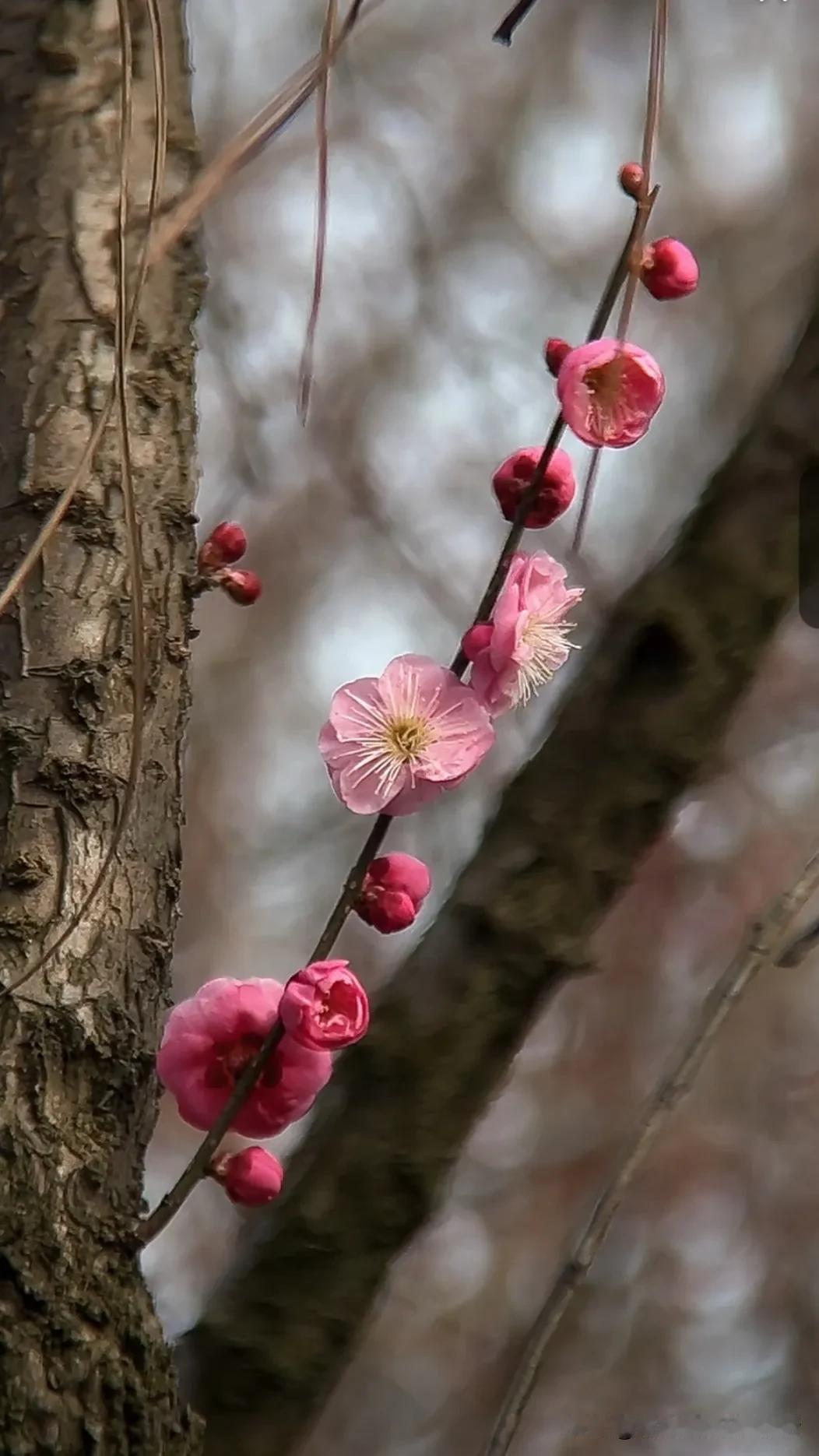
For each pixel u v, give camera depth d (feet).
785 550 4.19
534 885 4.11
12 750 3.65
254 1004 3.62
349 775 3.62
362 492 6.84
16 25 3.83
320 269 3.64
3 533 3.70
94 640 3.68
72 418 3.72
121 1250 3.57
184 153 3.83
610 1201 3.59
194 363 3.78
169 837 3.68
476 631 3.64
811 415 4.21
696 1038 3.61
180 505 3.74
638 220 3.60
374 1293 4.05
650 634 4.17
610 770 4.14
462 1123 4.08
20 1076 3.58
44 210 3.78
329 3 3.63
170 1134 6.96
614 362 3.58
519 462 3.68
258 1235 4.09
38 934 3.61
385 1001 4.11
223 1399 4.01
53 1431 3.51
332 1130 4.09
